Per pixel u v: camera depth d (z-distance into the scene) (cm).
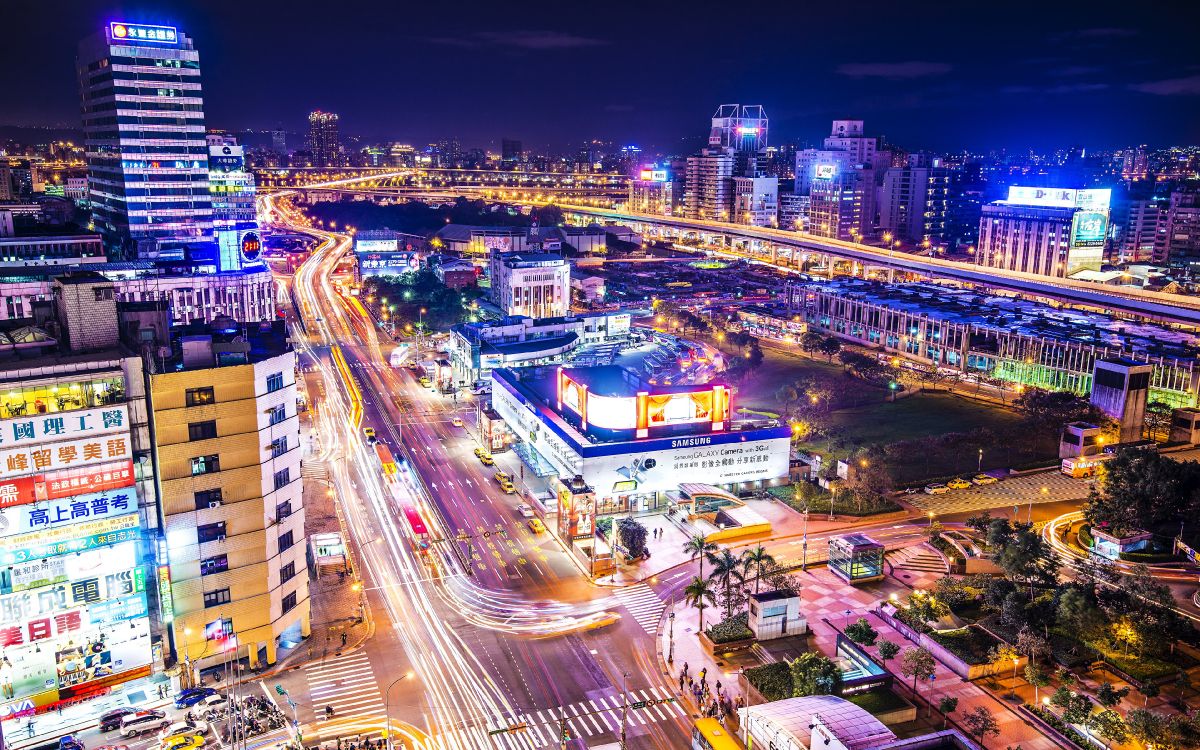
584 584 14275
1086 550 15175
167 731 10275
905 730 10156
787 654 11994
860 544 14012
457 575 14550
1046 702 10706
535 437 18938
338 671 11850
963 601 12988
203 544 11256
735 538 15750
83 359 10656
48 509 10219
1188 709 10569
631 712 10975
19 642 10300
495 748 10294
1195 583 14012
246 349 11519
